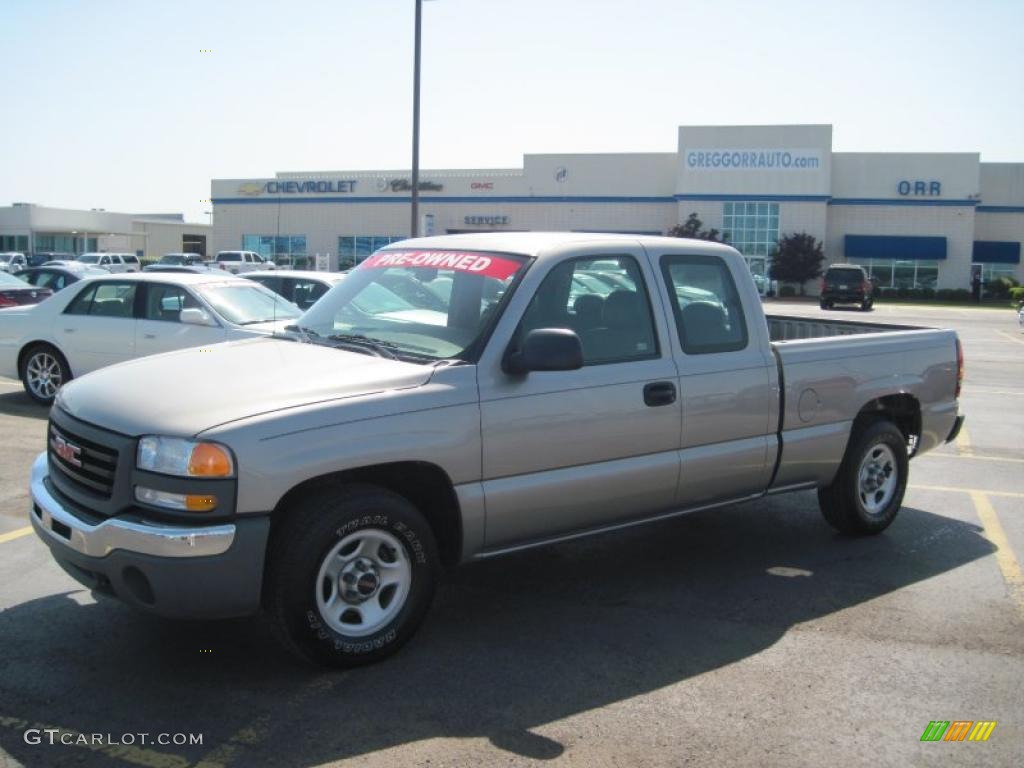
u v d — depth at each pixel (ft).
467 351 14.83
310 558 12.92
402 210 185.57
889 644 15.19
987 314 134.00
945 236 177.78
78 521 12.96
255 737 11.81
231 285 35.12
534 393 15.02
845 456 20.35
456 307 15.69
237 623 15.40
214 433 12.34
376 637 13.79
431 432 13.89
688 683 13.64
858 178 178.81
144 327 33.37
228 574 12.30
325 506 13.08
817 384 19.22
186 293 33.55
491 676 13.69
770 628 15.78
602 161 180.65
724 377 17.52
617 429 15.98
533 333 14.46
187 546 12.07
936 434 22.48
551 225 183.11
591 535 16.42
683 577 18.29
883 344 20.84
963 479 27.25
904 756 11.73
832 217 180.75
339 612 13.52
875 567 19.08
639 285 16.90
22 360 35.12
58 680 13.25
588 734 12.08
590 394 15.62
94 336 33.99
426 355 15.07
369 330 16.31
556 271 15.79
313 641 13.15
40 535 13.96
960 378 22.88
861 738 12.15
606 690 13.34
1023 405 42.16
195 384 13.87
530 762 11.36
